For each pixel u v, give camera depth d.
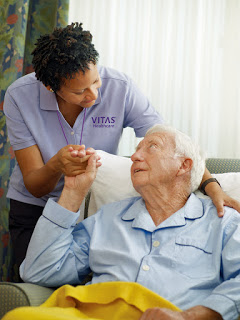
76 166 1.48
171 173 1.46
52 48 1.56
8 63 2.74
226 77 3.13
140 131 2.03
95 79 1.58
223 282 1.21
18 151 1.91
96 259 1.44
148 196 1.49
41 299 1.32
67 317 1.07
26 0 2.79
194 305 1.25
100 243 1.48
